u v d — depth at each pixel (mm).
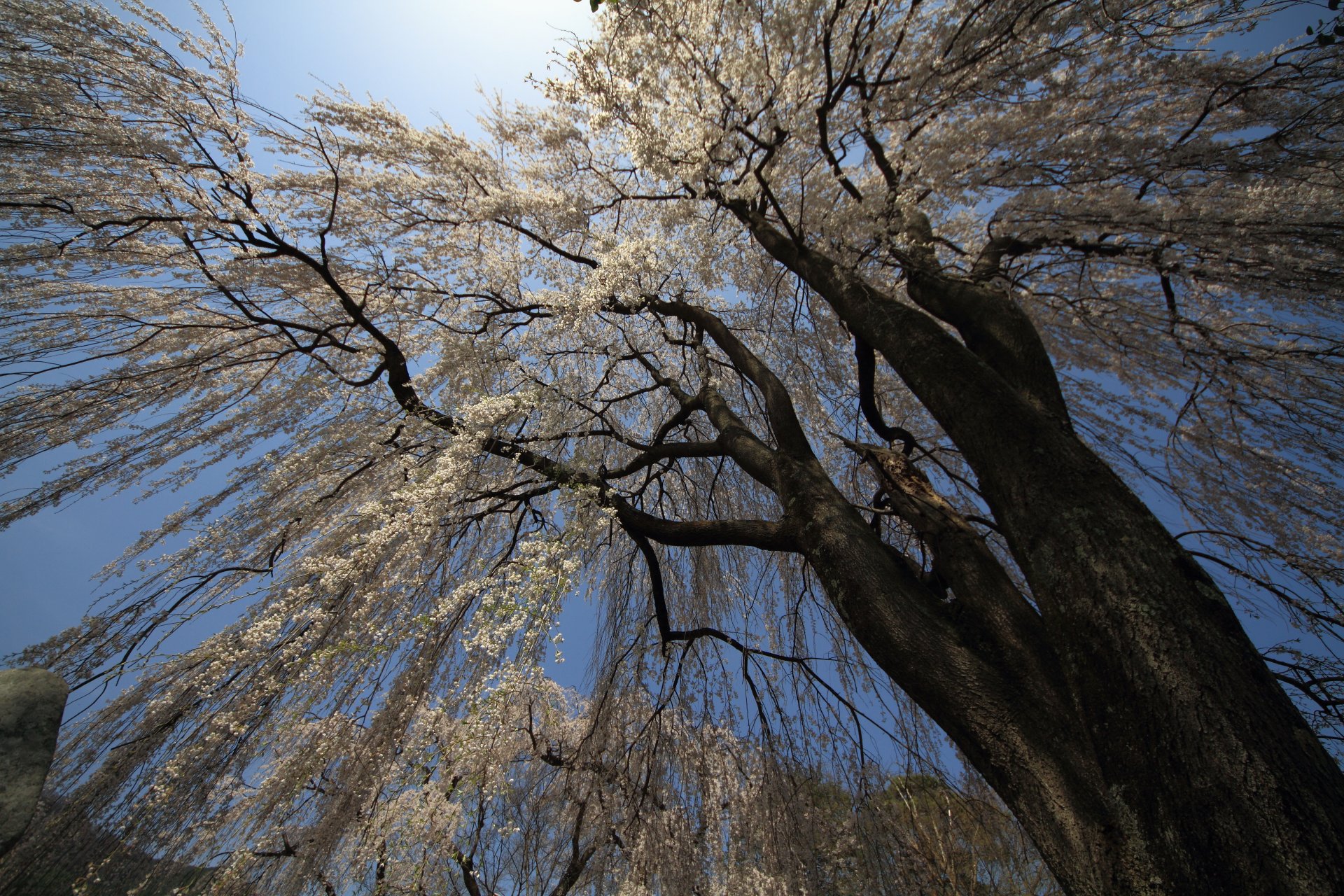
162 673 2383
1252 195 2504
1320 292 2457
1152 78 2969
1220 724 1076
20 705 1682
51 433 2742
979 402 1868
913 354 2170
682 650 3785
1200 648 1178
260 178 3123
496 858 3561
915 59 3105
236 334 3414
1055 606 1417
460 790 1992
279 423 3297
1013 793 1393
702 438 4520
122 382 2947
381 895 2082
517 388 3629
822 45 2730
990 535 3566
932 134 3379
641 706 3781
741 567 4367
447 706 2170
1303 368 2754
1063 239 3018
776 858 2980
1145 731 1153
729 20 2883
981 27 2553
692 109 3010
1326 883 885
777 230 3369
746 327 4469
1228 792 1016
